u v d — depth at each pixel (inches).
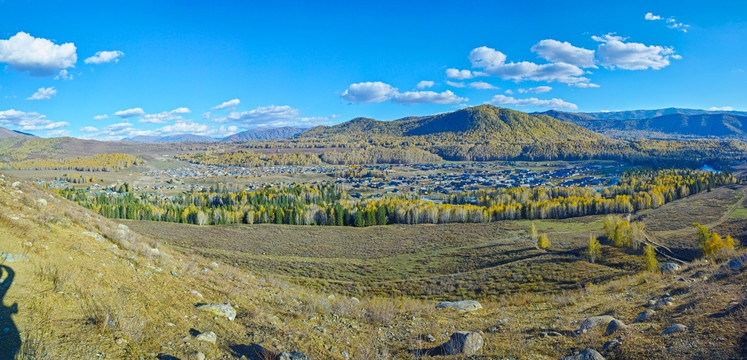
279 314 492.4
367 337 466.3
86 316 311.6
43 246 410.0
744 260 572.4
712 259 737.0
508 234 3181.6
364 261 2434.8
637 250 2030.0
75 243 465.4
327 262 2348.7
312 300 600.7
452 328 509.0
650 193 4279.0
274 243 2962.6
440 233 3339.1
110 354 270.8
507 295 1401.3
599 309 546.9
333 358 379.6
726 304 411.5
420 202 4458.7
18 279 326.0
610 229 2358.5
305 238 3221.0
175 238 2957.7
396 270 2162.9
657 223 3233.3
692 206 3796.8
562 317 526.6
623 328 407.8
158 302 392.8
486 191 5748.0
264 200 5123.0
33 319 280.8
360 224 3818.9
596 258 1920.5
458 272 2057.1
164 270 528.4
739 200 3848.4
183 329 352.5
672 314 427.2
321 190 6117.1
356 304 650.2
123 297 369.1
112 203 4293.8
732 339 323.0
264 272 1991.9
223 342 353.1
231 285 577.0
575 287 1444.4
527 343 417.7
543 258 2054.6
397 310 624.7
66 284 348.8
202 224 3747.5
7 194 565.9
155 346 304.0
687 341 340.2
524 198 5032.0
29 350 245.9
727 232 2573.8
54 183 6973.4
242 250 2687.0
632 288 670.5
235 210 4163.4
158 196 5856.3
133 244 594.2
